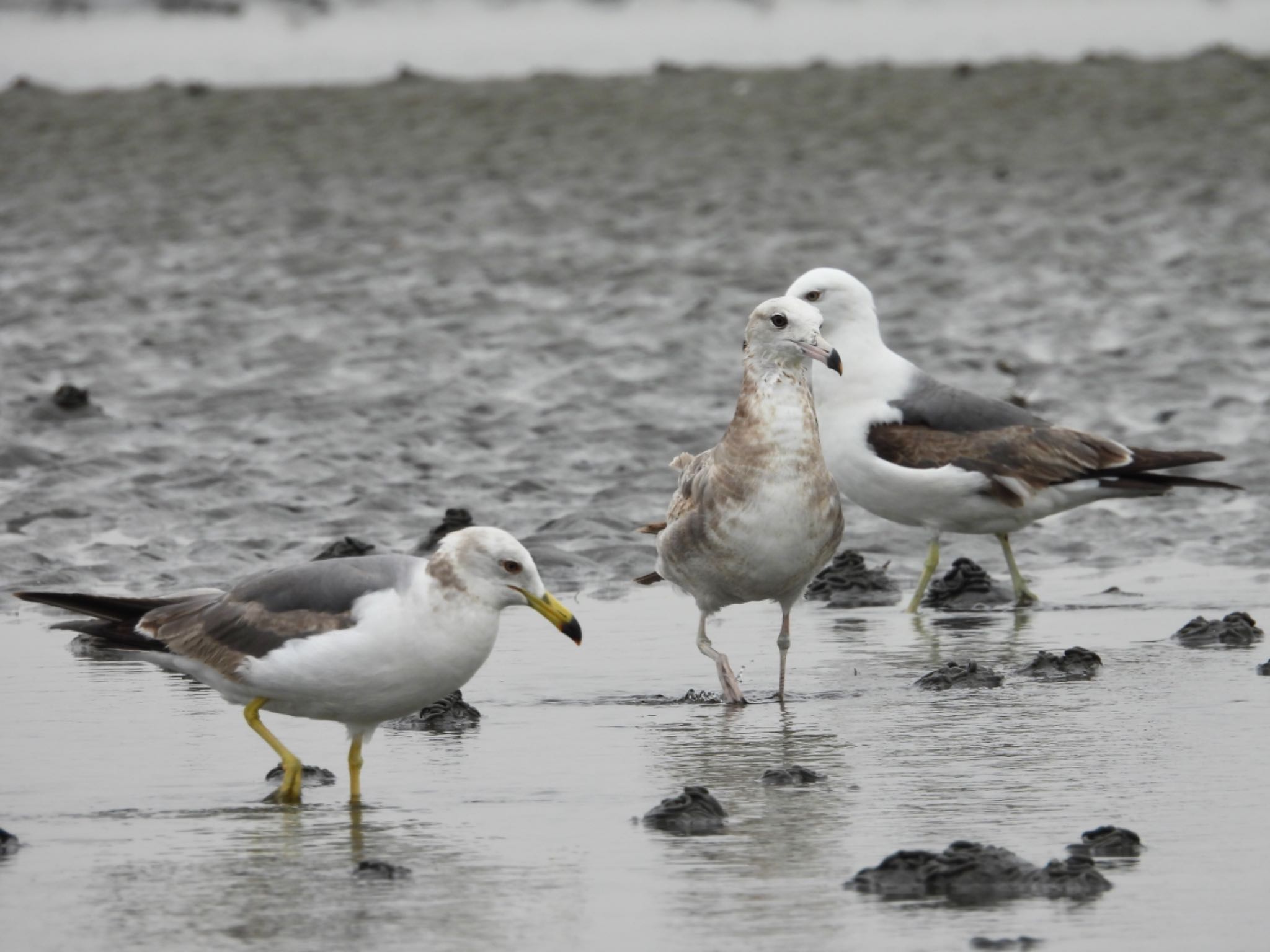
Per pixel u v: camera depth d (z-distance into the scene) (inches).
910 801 356.8
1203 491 711.7
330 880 315.6
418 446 777.6
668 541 473.7
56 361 938.1
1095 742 399.2
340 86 1811.0
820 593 593.0
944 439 588.4
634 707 450.0
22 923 294.4
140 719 439.8
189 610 386.6
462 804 365.1
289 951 281.1
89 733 426.3
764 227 1236.5
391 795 373.4
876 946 278.2
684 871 316.5
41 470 739.4
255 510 677.9
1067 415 818.8
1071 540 659.4
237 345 970.1
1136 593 581.0
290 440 785.6
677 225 1250.6
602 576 613.6
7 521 664.4
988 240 1184.8
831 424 604.4
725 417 821.9
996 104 1616.6
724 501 460.8
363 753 409.7
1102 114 1563.7
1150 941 277.7
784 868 317.1
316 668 364.2
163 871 321.4
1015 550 652.1
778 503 457.4
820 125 1562.5
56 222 1311.5
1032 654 497.0
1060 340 957.8
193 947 283.3
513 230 1251.2
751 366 466.0
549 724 434.0
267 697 375.2
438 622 366.0
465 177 1418.6
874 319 610.2
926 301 1042.1
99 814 360.2
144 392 876.0
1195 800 351.9
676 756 400.2
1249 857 316.5
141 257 1200.8
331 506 690.2
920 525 601.6
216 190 1396.4
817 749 401.1
